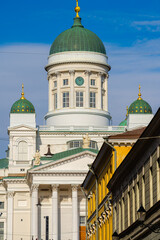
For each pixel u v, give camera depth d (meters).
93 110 173.75
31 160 165.62
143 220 58.84
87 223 107.50
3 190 168.25
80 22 185.50
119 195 76.19
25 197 164.62
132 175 67.94
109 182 79.69
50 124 174.88
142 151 62.22
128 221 70.00
